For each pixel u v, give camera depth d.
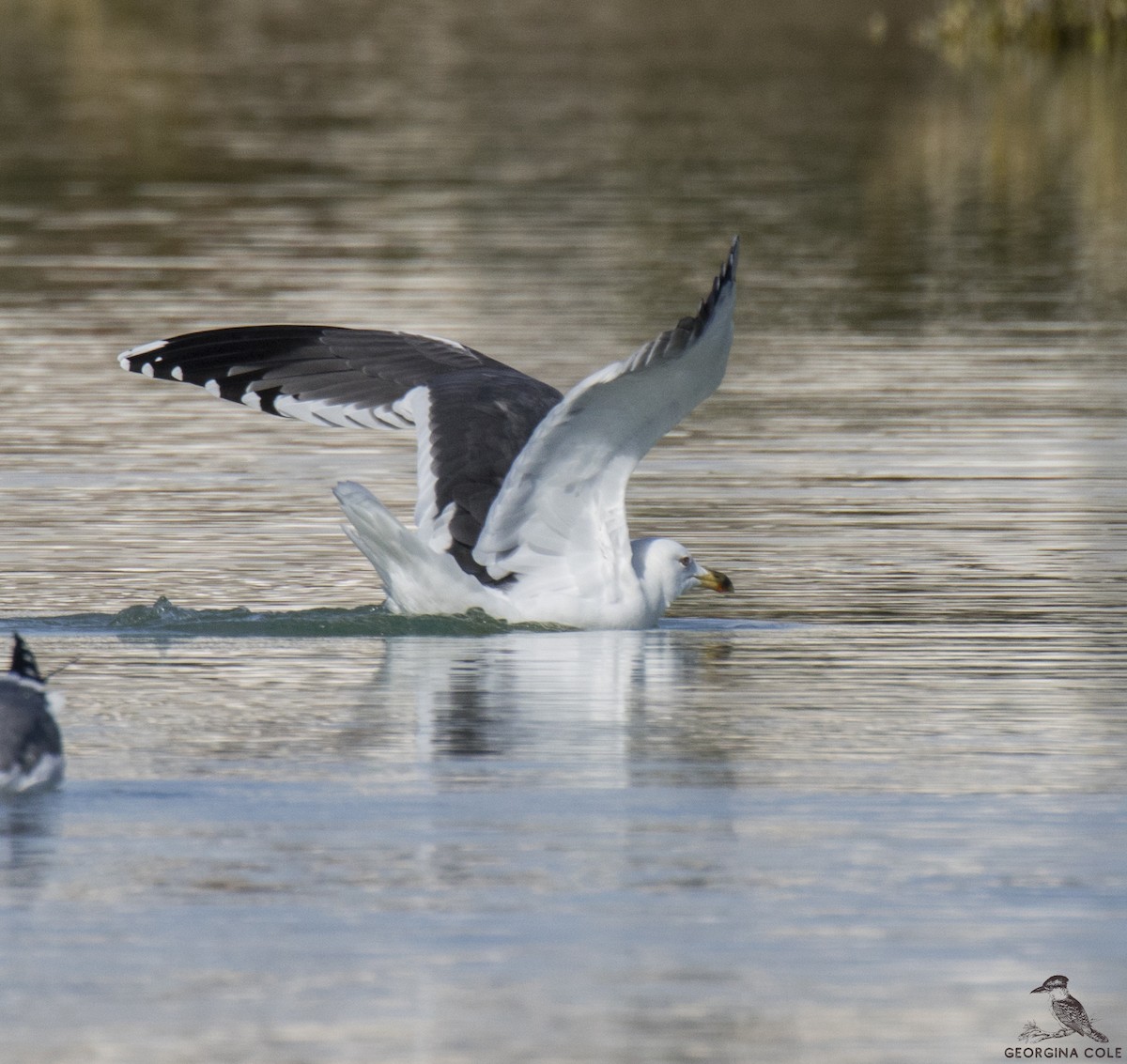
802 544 15.55
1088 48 57.91
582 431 12.25
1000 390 21.78
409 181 36.09
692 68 53.31
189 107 45.00
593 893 8.53
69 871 8.70
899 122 44.12
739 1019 7.42
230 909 8.34
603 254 29.59
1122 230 32.62
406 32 61.78
